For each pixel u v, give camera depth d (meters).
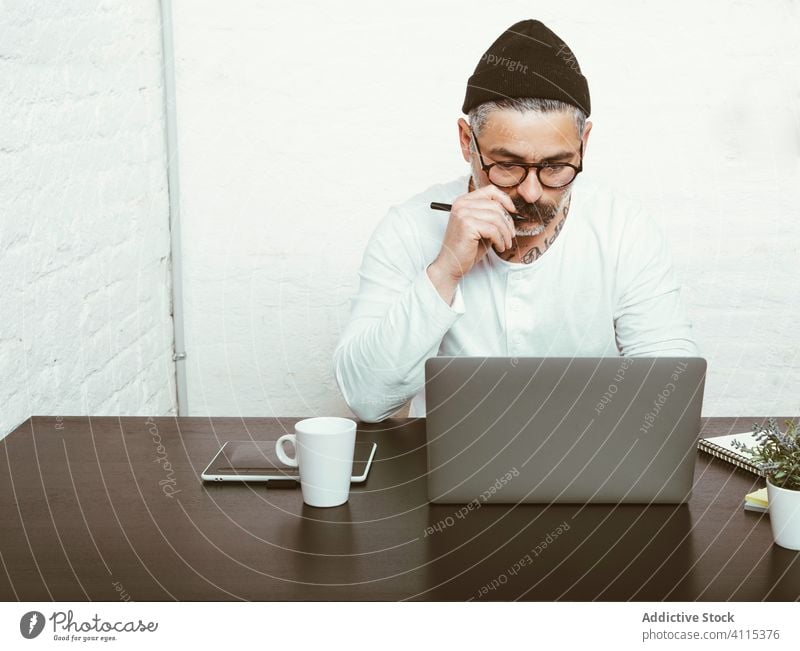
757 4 2.09
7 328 1.30
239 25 2.11
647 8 2.10
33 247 1.39
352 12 2.12
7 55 1.30
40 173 1.42
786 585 0.79
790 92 2.11
